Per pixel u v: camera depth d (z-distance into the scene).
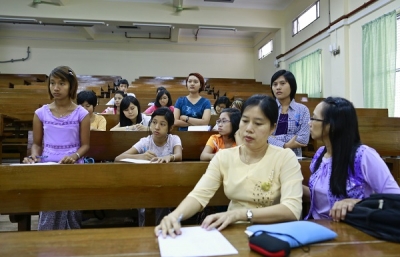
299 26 7.39
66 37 9.68
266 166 1.11
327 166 1.20
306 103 4.58
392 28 4.49
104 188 1.28
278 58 8.30
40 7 7.20
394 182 1.06
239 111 2.05
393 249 0.75
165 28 9.59
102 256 0.70
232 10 7.85
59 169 1.25
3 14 7.08
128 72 10.00
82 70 9.80
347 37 5.53
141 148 2.05
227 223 0.91
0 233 0.85
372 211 0.86
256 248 0.72
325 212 1.17
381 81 4.68
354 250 0.74
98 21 7.46
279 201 1.12
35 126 1.79
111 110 3.90
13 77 8.48
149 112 3.43
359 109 4.11
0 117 3.08
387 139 2.47
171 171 1.33
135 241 0.80
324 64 6.29
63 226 1.60
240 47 10.37
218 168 1.16
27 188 1.23
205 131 2.39
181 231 0.87
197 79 2.88
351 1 5.46
